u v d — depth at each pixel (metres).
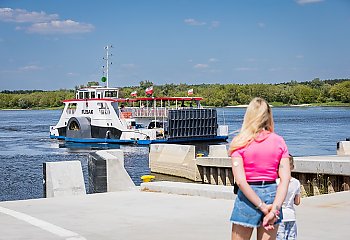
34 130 102.06
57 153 54.62
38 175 37.53
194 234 9.94
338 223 10.65
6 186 32.53
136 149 57.22
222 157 30.72
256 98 6.12
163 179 35.47
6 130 102.69
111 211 12.52
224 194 14.03
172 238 9.67
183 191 15.03
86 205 13.45
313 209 12.09
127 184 17.77
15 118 187.50
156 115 65.94
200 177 32.12
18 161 47.09
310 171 21.83
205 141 66.19
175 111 63.22
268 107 6.04
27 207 13.20
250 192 5.76
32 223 11.18
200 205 13.12
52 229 10.59
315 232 9.88
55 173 16.22
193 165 32.91
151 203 13.59
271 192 5.83
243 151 5.87
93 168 18.59
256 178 5.84
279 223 5.86
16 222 11.30
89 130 66.38
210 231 10.16
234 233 6.00
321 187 21.53
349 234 9.73
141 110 67.81
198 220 11.23
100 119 65.31
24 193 29.86
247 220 5.84
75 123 67.38
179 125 63.53
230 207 12.75
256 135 5.89
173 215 11.88
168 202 13.70
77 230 10.48
